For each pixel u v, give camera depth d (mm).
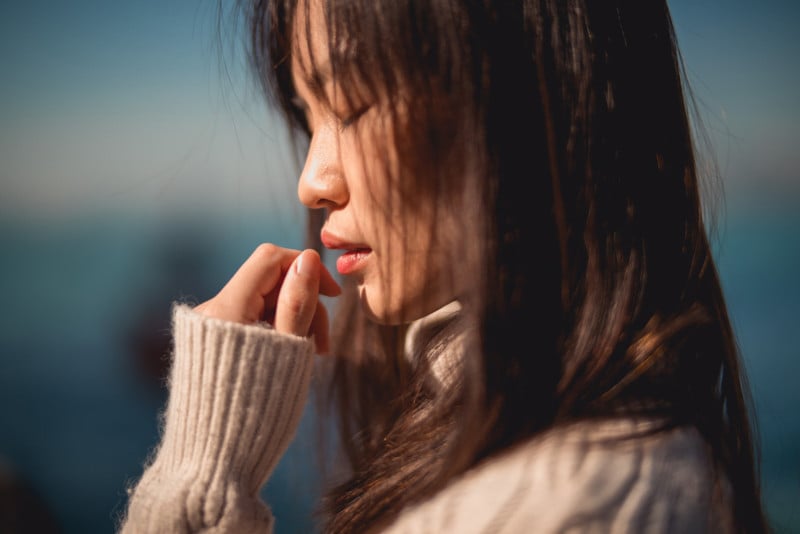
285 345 931
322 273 1011
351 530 864
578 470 654
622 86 797
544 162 766
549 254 760
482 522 665
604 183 775
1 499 1837
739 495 729
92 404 4539
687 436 696
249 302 996
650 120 814
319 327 1036
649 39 837
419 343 1025
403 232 798
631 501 641
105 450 4086
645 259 776
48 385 4777
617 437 670
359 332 1234
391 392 1207
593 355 733
